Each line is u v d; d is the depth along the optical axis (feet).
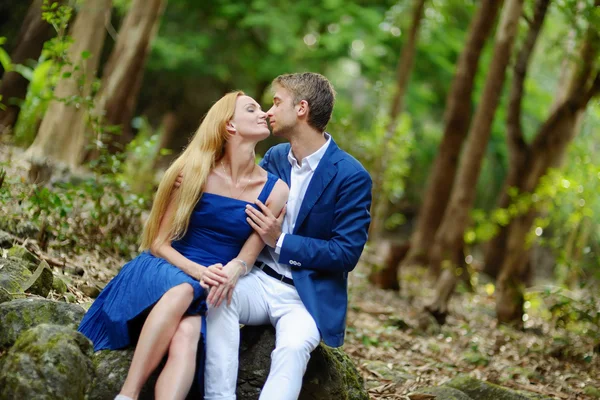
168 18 61.16
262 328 12.00
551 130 33.35
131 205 19.35
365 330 21.07
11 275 13.29
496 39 33.91
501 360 20.85
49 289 13.79
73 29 28.40
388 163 34.04
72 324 11.61
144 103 62.85
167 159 40.22
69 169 24.13
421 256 38.73
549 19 46.44
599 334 22.00
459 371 18.78
